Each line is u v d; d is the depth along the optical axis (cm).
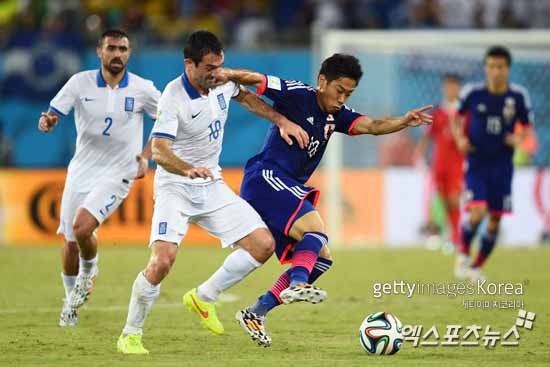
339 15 7669
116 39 3141
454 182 5806
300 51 6450
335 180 6297
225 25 7638
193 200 2716
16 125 6425
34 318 3362
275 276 4744
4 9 7469
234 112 6431
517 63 6388
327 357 2602
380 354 2644
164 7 7769
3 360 2520
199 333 3048
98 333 3031
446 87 5766
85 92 3178
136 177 3219
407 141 6319
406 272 4897
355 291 4191
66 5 7344
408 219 6341
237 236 2705
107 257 5512
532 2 7588
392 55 6438
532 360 2586
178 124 2652
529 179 6322
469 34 6322
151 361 2506
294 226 2694
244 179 2827
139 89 3222
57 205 6366
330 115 2781
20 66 6431
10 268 5006
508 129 4516
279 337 2988
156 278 2603
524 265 5272
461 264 4684
